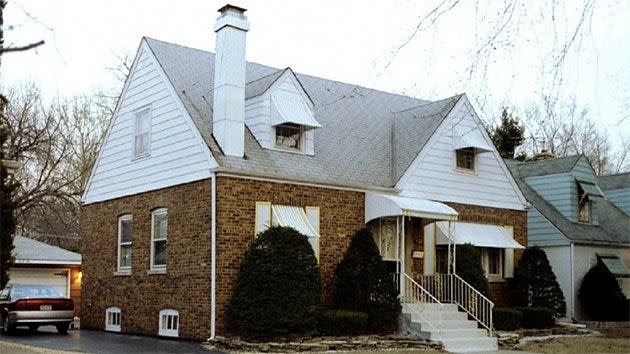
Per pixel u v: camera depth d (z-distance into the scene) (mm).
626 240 31719
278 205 20156
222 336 18531
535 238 30484
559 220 30547
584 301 29281
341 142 23812
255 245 18484
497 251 25938
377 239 22422
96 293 24547
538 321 23938
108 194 24609
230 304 18516
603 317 28703
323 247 20875
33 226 47219
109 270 23922
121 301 22969
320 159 22203
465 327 21125
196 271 19484
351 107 26234
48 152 40406
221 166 19109
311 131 22312
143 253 22172
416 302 21344
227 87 20062
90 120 47094
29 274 30625
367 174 22766
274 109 21156
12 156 35719
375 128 25750
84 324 25031
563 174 31422
